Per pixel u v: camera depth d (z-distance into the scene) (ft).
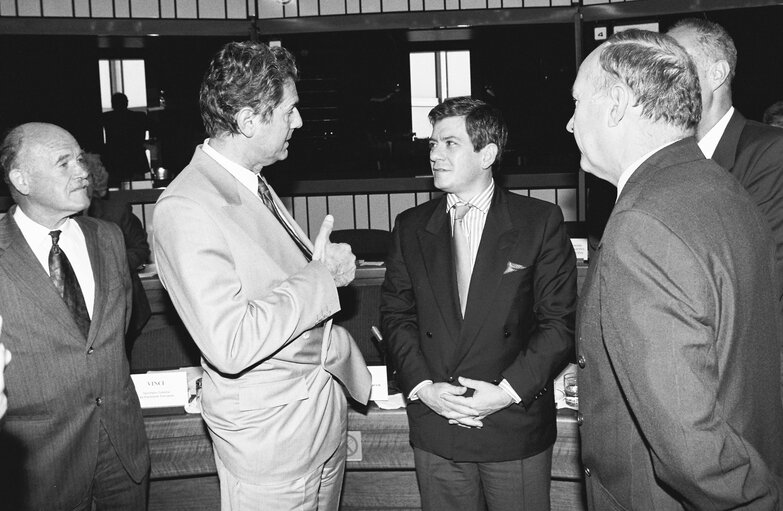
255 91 5.54
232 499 5.91
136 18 20.58
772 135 7.09
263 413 5.74
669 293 4.04
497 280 6.88
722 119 7.35
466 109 7.10
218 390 5.80
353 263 6.15
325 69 22.70
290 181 22.20
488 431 6.77
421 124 23.04
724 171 4.65
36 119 22.00
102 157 22.54
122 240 7.42
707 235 4.17
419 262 7.18
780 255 6.84
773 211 6.91
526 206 7.15
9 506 6.57
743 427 4.32
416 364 7.02
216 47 22.29
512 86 22.27
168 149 22.99
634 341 4.11
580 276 11.93
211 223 5.46
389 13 20.83
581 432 4.98
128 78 22.75
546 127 22.20
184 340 9.05
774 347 4.64
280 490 5.83
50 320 6.59
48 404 6.59
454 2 21.12
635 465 4.59
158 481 8.21
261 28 21.17
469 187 7.14
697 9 18.72
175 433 7.77
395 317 7.38
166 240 5.42
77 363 6.69
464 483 7.07
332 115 22.89
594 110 4.74
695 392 3.97
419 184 21.67
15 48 21.49
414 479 8.11
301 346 5.87
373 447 7.80
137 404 7.24
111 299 6.98
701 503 4.14
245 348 5.29
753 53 19.97
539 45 21.83
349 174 22.58
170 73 22.61
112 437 6.91
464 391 6.68
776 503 4.22
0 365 3.51
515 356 6.91
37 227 6.88
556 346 6.77
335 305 5.78
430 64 22.68
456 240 7.17
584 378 4.85
